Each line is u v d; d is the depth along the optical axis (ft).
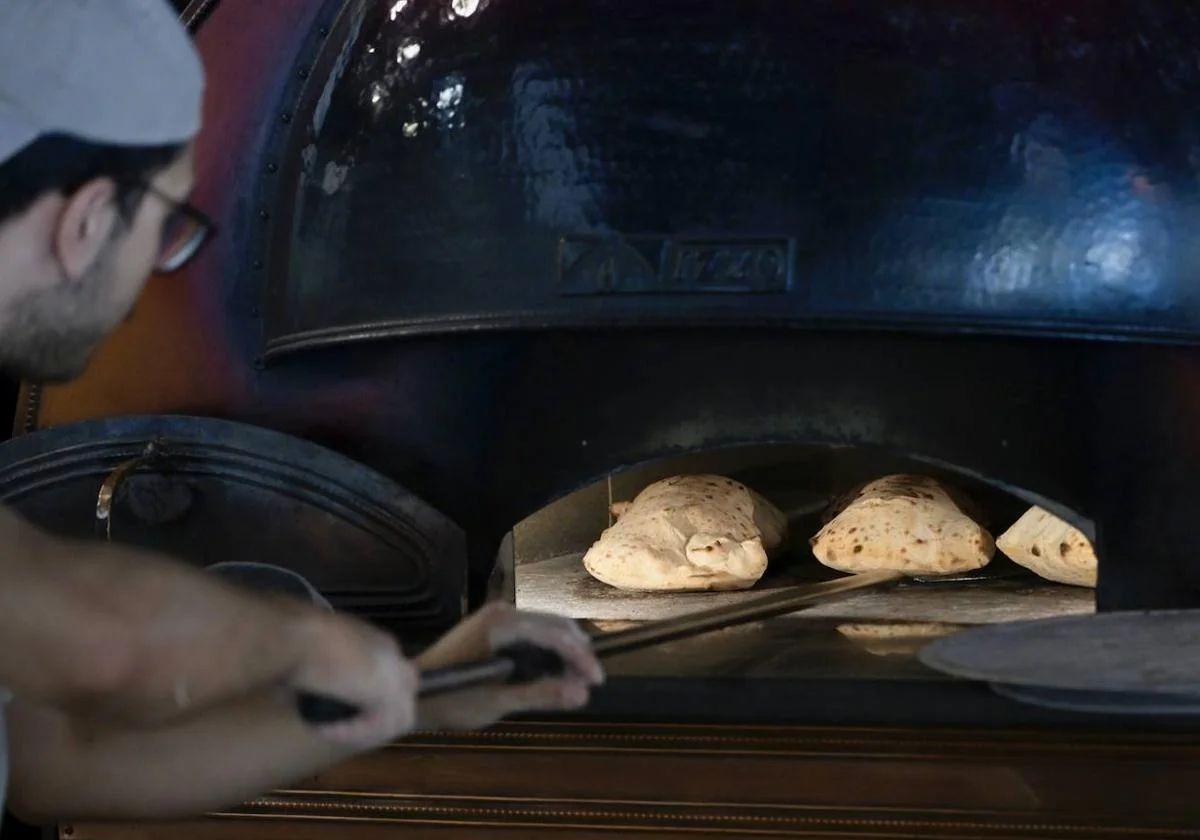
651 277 6.11
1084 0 6.18
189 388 6.68
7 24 4.15
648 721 5.86
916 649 6.11
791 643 6.23
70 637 4.16
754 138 6.08
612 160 6.12
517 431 6.50
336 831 6.05
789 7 6.13
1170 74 6.16
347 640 4.28
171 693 4.22
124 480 6.44
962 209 6.05
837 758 5.79
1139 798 5.68
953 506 7.28
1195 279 6.15
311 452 6.40
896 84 6.08
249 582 5.65
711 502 7.34
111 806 4.98
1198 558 6.36
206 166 6.64
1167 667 5.43
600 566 7.16
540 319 6.17
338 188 6.40
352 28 6.49
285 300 6.52
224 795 4.99
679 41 6.13
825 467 8.13
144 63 4.27
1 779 4.66
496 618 4.88
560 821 5.94
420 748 5.98
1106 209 6.08
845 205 6.06
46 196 4.22
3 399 7.39
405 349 6.48
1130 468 6.36
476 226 6.22
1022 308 6.08
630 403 6.46
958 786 5.75
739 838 5.86
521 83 6.19
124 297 4.45
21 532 4.27
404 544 6.41
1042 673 5.40
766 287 6.08
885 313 6.06
